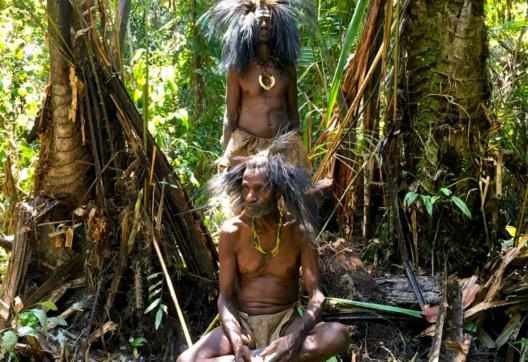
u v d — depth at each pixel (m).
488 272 4.84
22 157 5.66
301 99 6.83
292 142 4.66
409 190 5.06
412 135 5.07
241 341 3.73
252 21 4.54
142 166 4.64
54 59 4.50
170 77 6.32
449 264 4.99
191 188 6.08
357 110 5.34
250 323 3.99
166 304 4.68
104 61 4.58
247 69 4.66
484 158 5.00
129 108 4.62
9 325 4.27
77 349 4.38
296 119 4.85
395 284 4.73
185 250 4.80
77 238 4.80
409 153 5.10
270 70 4.65
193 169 6.74
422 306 4.52
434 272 4.96
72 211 4.75
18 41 6.20
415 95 5.05
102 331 4.48
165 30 7.92
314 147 5.52
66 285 4.69
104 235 4.61
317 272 4.02
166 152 6.31
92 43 4.55
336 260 4.79
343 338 3.73
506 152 5.22
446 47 4.93
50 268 4.80
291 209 3.97
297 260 4.05
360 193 5.45
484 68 4.98
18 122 5.73
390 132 5.03
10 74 6.27
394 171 5.09
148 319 4.59
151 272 4.62
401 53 5.04
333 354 3.74
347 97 5.36
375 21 5.11
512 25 5.95
